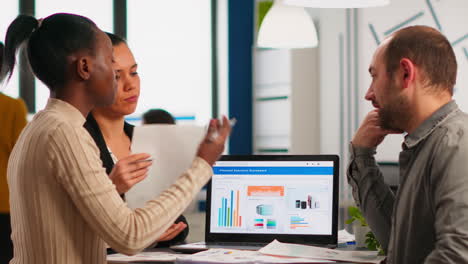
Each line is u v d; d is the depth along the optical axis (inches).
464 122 64.8
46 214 62.4
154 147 89.8
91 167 62.4
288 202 90.0
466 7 208.7
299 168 90.4
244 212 91.1
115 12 261.3
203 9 275.4
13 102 133.7
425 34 68.1
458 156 62.3
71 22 65.1
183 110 270.5
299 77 252.2
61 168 61.9
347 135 235.9
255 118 271.6
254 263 72.1
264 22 183.5
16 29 66.7
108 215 61.9
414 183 66.5
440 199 62.5
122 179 67.9
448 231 60.9
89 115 90.7
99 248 65.9
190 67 272.5
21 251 64.9
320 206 89.1
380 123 71.8
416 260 67.1
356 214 89.1
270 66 263.0
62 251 63.1
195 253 83.1
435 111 67.2
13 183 65.6
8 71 67.4
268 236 90.0
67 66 64.6
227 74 278.1
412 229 66.8
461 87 210.5
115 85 67.4
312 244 88.6
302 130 252.7
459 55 211.0
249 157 91.9
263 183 91.1
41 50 64.8
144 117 169.8
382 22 227.1
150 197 88.7
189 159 89.5
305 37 180.1
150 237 63.8
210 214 92.0
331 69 241.3
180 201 66.6
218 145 69.9
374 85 71.4
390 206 83.0
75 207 63.7
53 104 65.5
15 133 132.6
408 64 67.3
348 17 235.9
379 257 77.2
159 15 266.4
